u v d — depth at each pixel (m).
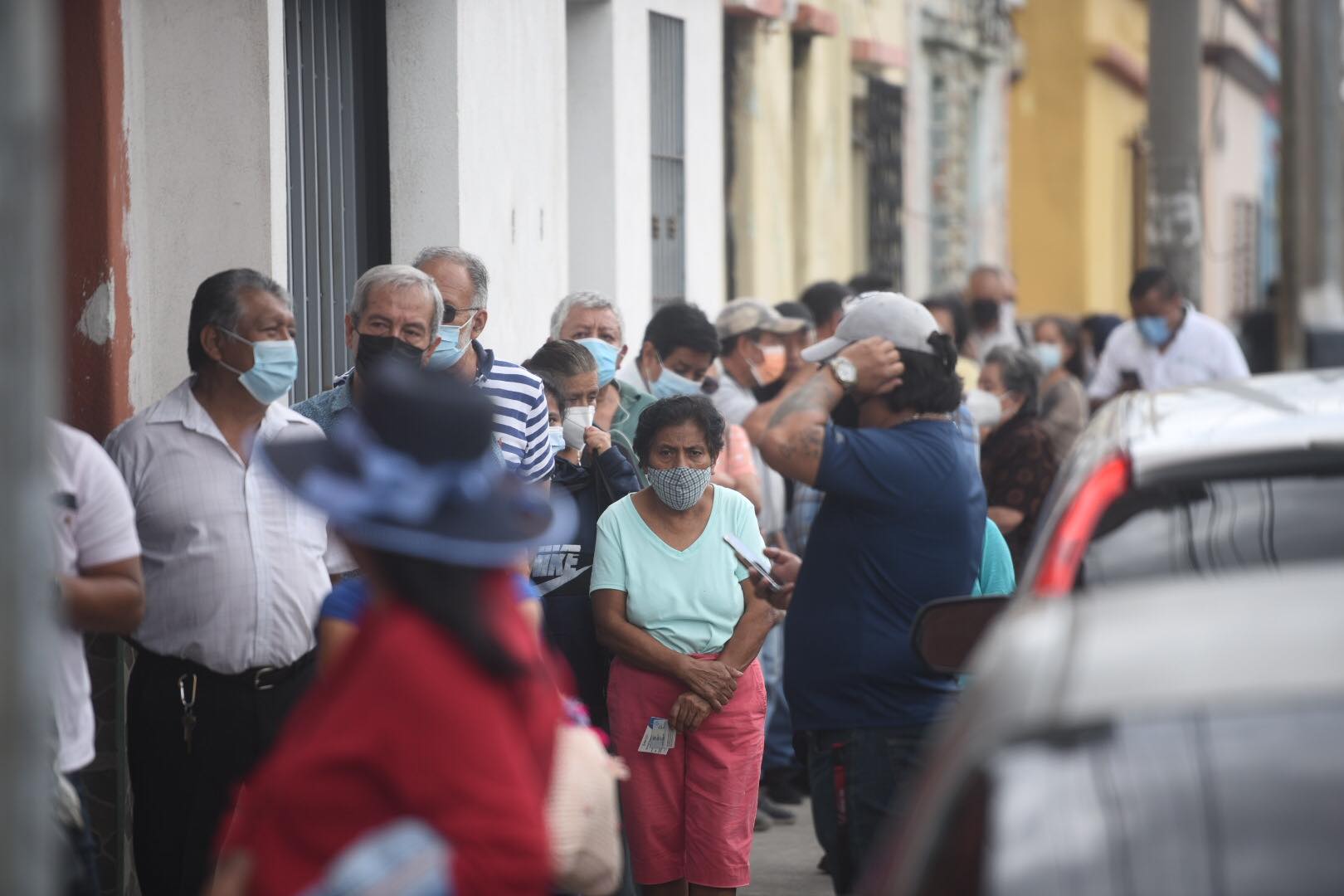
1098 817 7.04
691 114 35.88
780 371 26.97
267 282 15.08
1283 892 6.73
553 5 29.31
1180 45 53.16
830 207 44.84
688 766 17.22
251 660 14.94
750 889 21.89
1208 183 99.88
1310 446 11.27
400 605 8.45
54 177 6.31
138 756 15.23
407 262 25.47
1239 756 7.04
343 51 24.48
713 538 17.53
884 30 49.84
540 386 18.39
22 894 5.91
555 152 29.45
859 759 14.72
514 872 8.09
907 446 14.68
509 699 8.51
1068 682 7.62
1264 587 8.21
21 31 5.88
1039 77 71.75
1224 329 37.03
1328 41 39.00
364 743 8.12
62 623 12.26
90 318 18.03
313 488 8.47
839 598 14.78
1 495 5.89
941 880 7.30
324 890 7.65
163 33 19.47
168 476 14.96
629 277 32.75
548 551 17.92
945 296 34.19
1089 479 11.53
